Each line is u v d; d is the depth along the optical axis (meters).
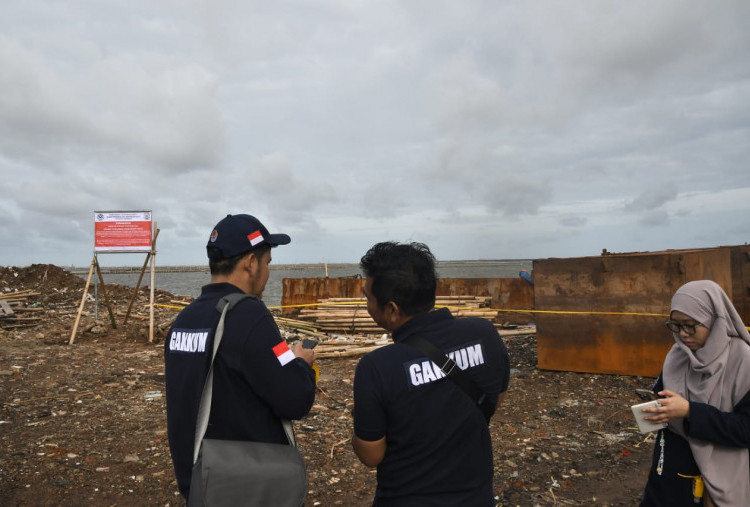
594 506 3.81
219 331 1.93
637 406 2.11
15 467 4.37
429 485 1.84
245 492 1.79
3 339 10.28
